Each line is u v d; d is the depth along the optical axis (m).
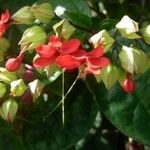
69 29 0.35
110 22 0.37
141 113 0.38
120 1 0.42
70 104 0.41
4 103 0.38
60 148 0.42
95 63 0.34
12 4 0.42
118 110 0.38
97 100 0.38
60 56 0.34
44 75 0.38
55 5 0.40
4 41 0.38
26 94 0.40
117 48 0.36
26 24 0.39
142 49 0.36
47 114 0.41
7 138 0.42
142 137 0.38
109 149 0.45
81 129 0.41
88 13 0.39
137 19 0.42
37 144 0.42
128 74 0.36
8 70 0.36
